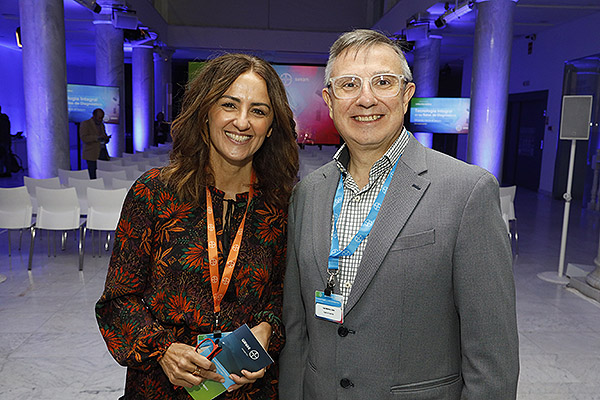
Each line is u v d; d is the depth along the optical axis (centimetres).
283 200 160
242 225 153
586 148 1123
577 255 670
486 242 121
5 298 476
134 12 1178
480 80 840
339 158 146
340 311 130
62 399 304
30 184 658
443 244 122
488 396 121
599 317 454
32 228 571
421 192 127
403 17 1248
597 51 999
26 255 621
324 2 1773
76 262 595
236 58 145
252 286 150
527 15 1048
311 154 1211
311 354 143
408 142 139
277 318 156
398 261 125
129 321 142
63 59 834
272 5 1769
